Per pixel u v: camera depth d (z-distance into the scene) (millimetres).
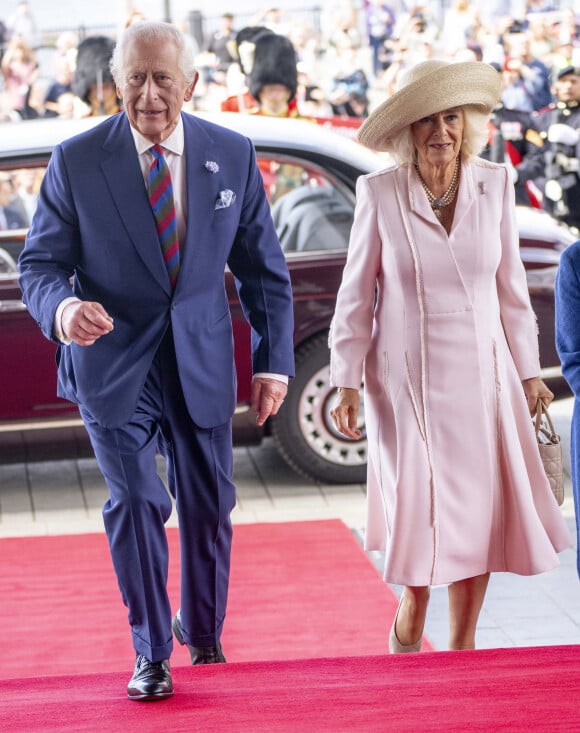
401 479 6801
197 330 6246
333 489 11516
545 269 11141
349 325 6934
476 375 6820
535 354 7020
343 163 11250
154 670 5828
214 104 20922
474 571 6910
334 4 22219
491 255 6816
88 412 6188
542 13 21594
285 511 10914
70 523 10805
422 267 6754
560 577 9328
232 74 17219
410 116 6609
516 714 5434
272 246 6543
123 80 5938
